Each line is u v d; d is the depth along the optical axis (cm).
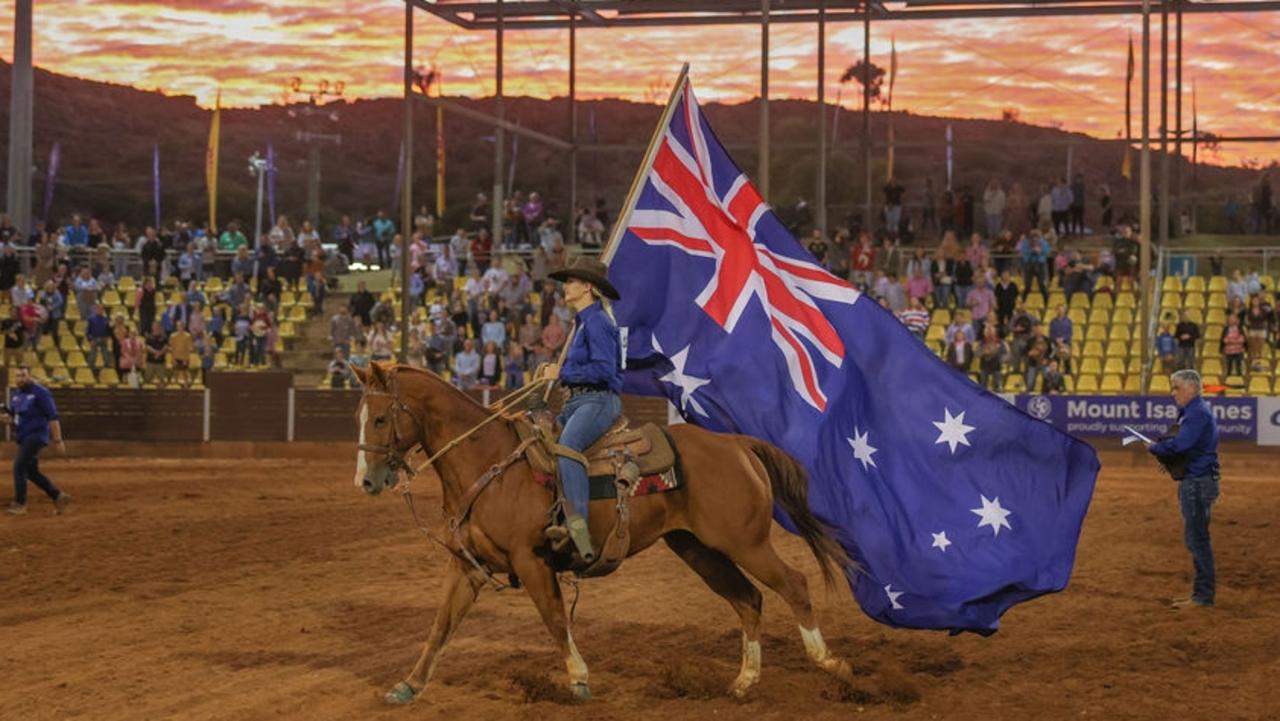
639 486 900
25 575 1419
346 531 1770
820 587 1378
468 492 895
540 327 3303
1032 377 3053
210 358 3506
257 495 2220
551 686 925
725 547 912
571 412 901
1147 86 3145
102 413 3156
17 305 3559
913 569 1016
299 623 1166
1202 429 1231
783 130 11981
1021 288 3719
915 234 4516
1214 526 1866
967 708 882
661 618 1196
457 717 858
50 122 15075
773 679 961
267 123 16488
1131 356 3394
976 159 13625
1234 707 880
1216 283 3684
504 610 1223
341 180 14500
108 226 12338
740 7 4078
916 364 1058
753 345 1088
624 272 1092
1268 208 4753
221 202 12031
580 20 4303
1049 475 1030
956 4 4091
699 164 1127
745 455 930
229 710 878
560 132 14675
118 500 2127
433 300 3822
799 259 1111
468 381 3161
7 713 872
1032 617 1201
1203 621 1176
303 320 3750
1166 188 4047
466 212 10019
